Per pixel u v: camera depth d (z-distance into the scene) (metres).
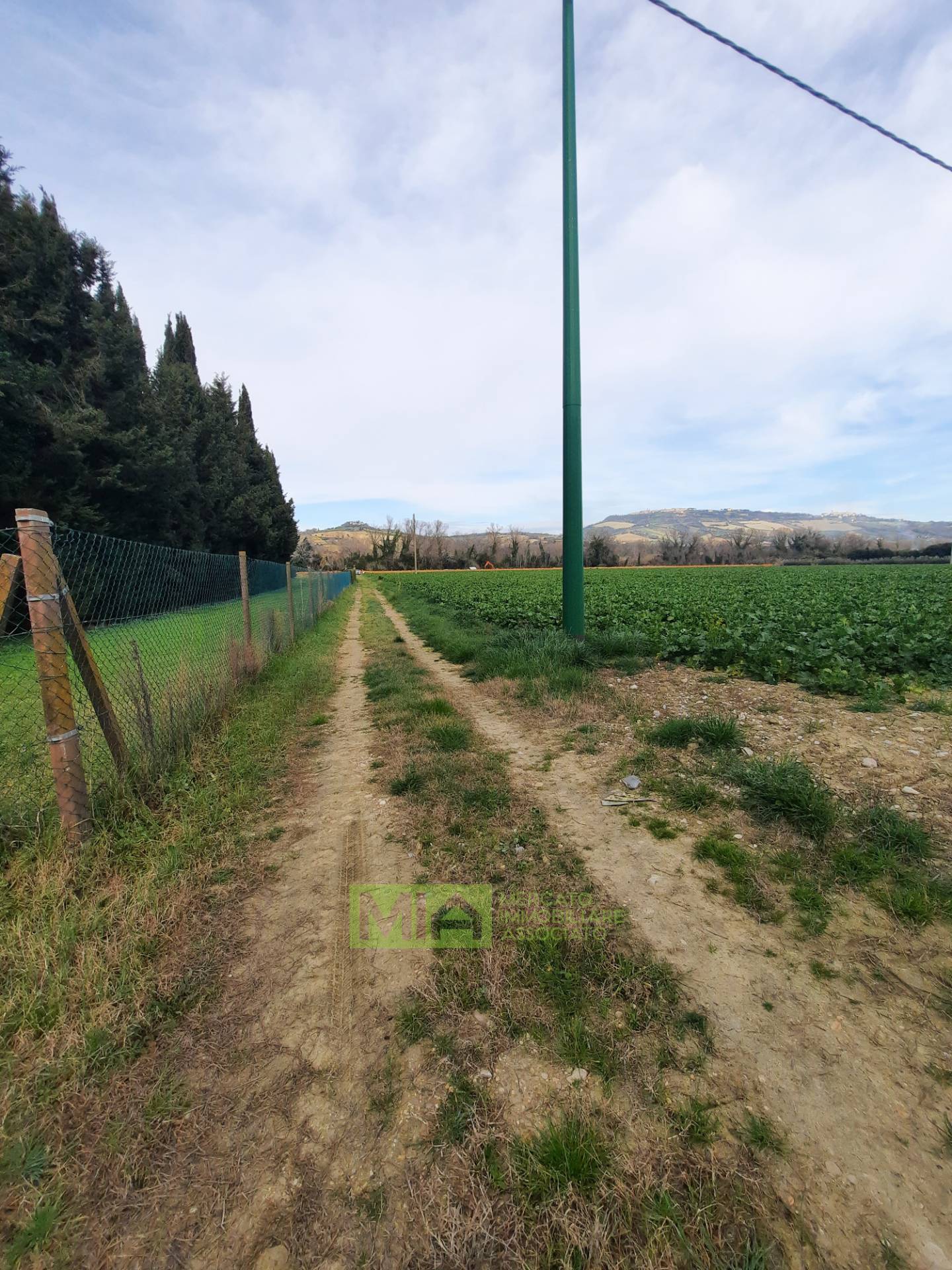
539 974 2.20
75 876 2.84
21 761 3.95
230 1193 1.49
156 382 21.98
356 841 3.38
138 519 17.50
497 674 7.64
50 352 15.30
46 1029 1.95
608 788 3.93
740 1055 1.84
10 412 12.53
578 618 8.30
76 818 3.08
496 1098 1.73
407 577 57.09
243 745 4.89
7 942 2.35
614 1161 1.53
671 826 3.33
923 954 2.25
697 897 2.68
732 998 2.08
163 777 3.98
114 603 5.89
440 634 11.83
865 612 10.67
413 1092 1.76
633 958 2.29
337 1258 1.35
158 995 2.14
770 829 3.20
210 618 7.12
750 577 35.31
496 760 4.55
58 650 2.99
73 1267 1.34
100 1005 2.04
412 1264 1.34
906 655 6.44
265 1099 1.74
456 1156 1.56
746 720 4.95
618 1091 1.74
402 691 7.05
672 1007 2.04
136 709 4.02
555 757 4.58
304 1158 1.58
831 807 3.18
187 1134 1.64
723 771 3.91
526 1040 1.92
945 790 3.44
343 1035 1.98
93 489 15.43
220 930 2.56
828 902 2.59
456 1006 2.07
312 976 2.26
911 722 4.66
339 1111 1.71
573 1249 1.35
